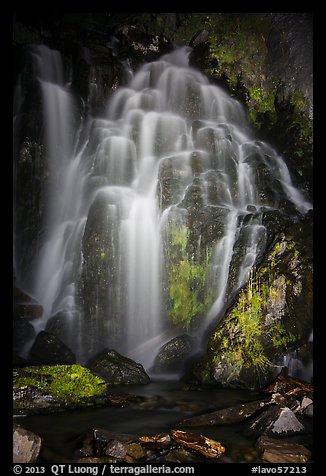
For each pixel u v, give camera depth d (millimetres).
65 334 8242
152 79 12461
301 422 5055
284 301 7242
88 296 8516
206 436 4789
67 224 9867
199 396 6348
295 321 7184
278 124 11844
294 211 9648
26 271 9562
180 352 7750
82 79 11828
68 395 5785
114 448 4199
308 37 11766
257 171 10195
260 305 7227
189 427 5078
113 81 12039
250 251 8211
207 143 10453
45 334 7621
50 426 5051
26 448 4109
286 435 4711
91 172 10273
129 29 13133
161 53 13219
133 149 10617
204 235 8719
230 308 7438
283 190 10172
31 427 5004
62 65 12266
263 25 12461
